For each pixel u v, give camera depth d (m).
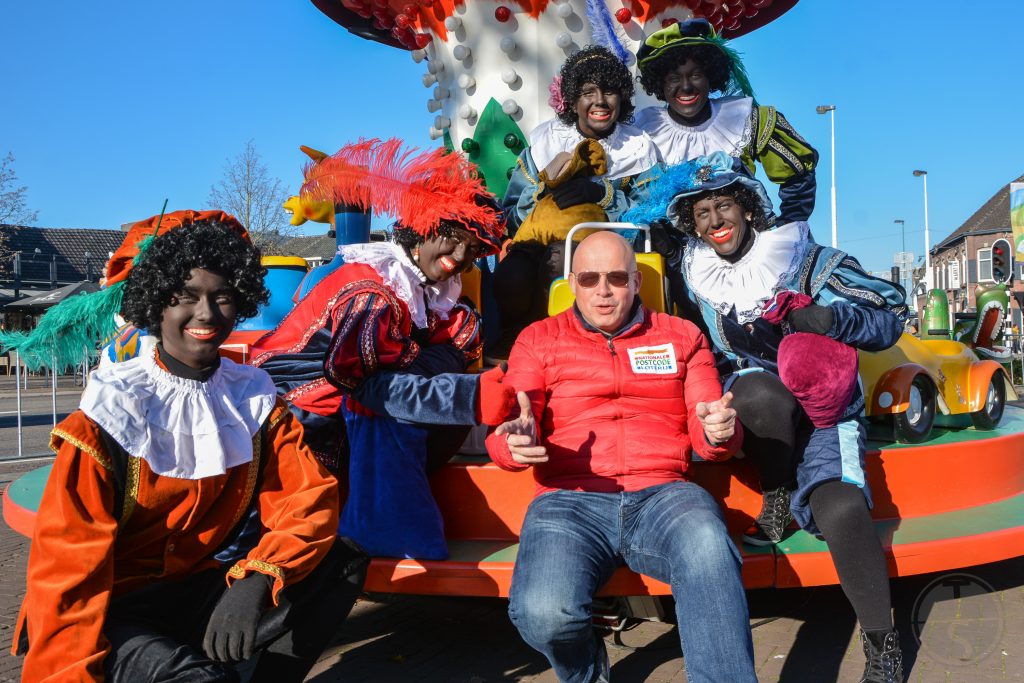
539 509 2.82
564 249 4.23
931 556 3.22
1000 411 4.84
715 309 3.57
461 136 5.46
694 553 2.54
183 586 2.38
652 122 4.77
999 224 52.31
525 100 5.23
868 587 2.87
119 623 2.21
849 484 2.96
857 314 3.15
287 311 4.23
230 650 2.14
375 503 3.06
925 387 4.03
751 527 3.25
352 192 3.17
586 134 4.69
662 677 3.15
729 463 3.40
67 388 26.64
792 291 3.27
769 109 4.78
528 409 2.76
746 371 3.33
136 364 2.24
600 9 5.06
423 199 3.06
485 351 4.36
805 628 3.66
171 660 2.06
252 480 2.36
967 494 3.83
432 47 5.56
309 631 2.44
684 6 5.28
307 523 2.28
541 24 5.17
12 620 4.13
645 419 2.96
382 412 2.96
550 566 2.62
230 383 2.36
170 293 2.17
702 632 2.45
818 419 3.12
